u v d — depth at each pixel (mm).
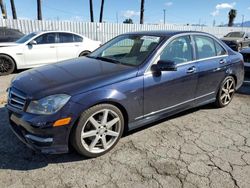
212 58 4211
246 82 6887
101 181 2574
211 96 4379
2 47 7707
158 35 3758
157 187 2494
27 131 2689
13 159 2934
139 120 3309
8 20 15219
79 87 2750
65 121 2627
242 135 3625
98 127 2928
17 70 8500
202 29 23297
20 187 2471
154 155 3057
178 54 3691
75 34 9289
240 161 2953
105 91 2844
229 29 24984
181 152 3129
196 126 3895
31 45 8156
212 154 3094
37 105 2631
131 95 3070
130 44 3877
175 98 3662
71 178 2617
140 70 3186
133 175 2674
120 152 3115
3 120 3996
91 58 3939
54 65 3637
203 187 2504
